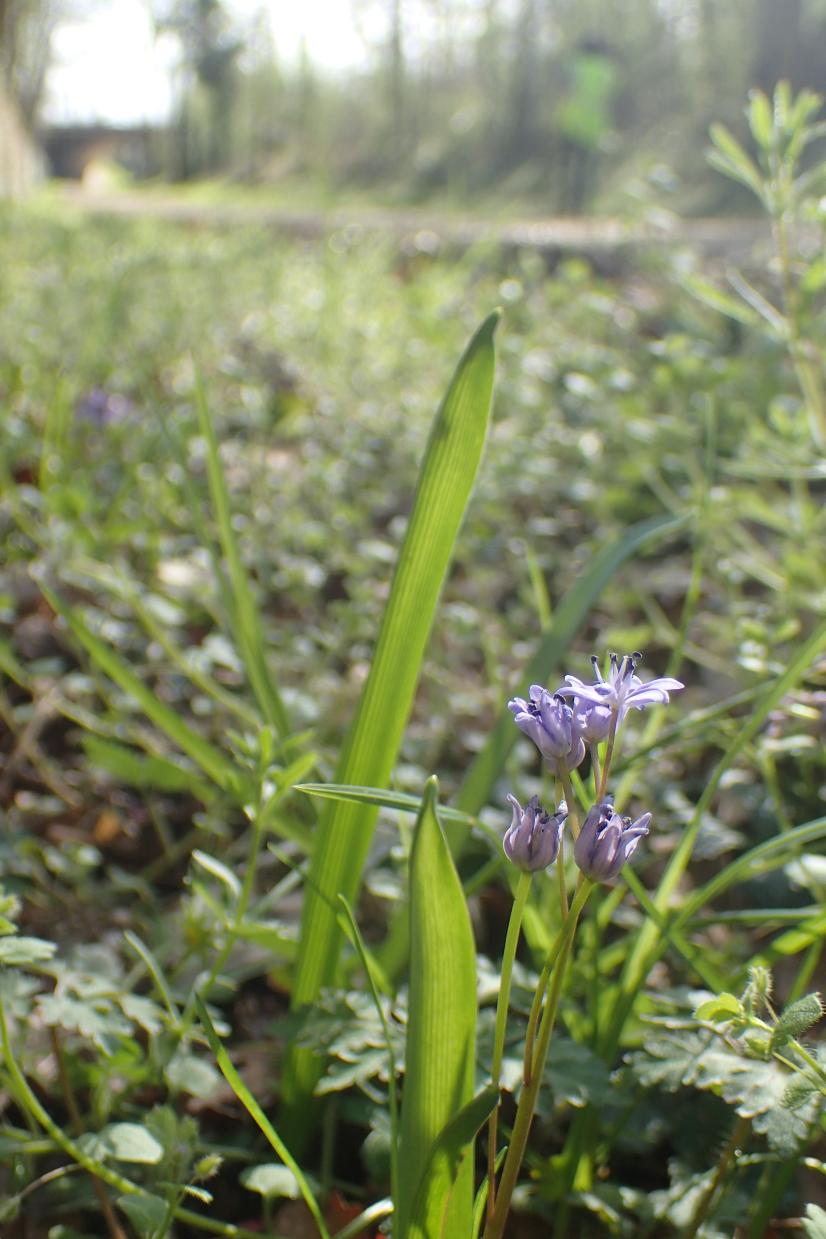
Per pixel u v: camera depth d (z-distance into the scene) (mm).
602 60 3092
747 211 4488
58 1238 292
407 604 306
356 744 310
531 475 757
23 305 1144
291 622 650
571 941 230
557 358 970
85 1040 352
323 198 2004
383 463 873
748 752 390
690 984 369
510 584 696
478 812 345
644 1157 335
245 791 321
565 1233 300
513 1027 282
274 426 961
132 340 1076
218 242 1777
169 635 605
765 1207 275
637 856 433
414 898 218
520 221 2838
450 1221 231
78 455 795
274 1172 284
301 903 432
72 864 424
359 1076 273
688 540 735
